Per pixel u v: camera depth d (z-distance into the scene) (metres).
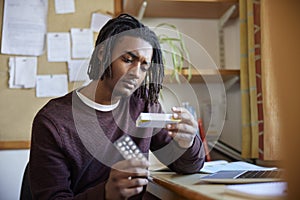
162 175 1.05
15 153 1.67
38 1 1.75
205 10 1.77
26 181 1.01
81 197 0.80
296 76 0.49
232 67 1.86
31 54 1.72
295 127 0.49
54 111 0.96
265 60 1.37
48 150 0.91
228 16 1.78
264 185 0.71
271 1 0.53
